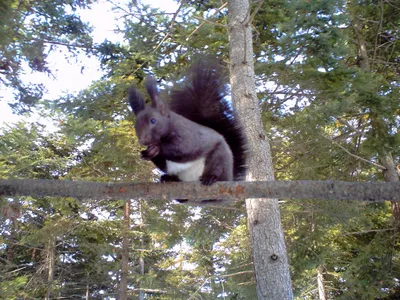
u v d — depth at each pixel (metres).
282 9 10.73
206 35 10.60
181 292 14.95
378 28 13.46
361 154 12.79
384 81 11.33
